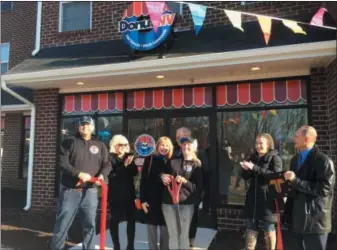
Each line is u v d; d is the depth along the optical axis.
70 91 7.58
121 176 4.67
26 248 5.10
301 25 5.89
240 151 6.24
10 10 11.78
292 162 3.73
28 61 7.70
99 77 6.46
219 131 6.40
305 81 5.95
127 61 6.24
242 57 5.39
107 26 7.71
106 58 6.77
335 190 5.35
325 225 3.30
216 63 5.59
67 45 8.05
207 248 5.05
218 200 6.23
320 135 5.74
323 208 3.31
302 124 5.93
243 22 6.62
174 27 7.05
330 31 5.45
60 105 7.65
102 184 4.01
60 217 4.22
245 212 4.22
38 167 7.68
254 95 6.21
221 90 6.42
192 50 6.03
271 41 5.61
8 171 11.77
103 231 3.88
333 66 5.26
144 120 6.96
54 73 6.59
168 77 6.45
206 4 6.99
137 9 6.58
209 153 6.38
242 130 6.27
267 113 6.14
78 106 7.53
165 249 4.36
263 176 4.05
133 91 7.07
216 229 6.12
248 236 4.16
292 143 5.95
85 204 4.30
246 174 4.21
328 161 3.31
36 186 7.66
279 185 3.83
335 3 5.43
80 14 8.22
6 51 11.73
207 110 6.46
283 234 5.57
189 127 6.60
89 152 4.29
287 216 3.71
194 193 3.95
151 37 6.42
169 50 6.33
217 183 6.25
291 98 6.00
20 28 11.52
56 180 7.51
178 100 6.71
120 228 6.15
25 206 8.18
